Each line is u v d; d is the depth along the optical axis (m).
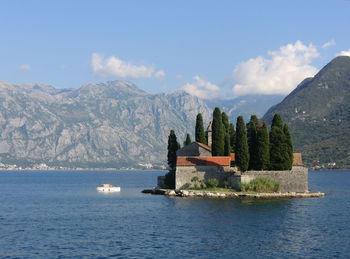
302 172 108.50
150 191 129.62
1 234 60.16
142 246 51.59
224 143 119.00
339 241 54.41
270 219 70.44
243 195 100.44
